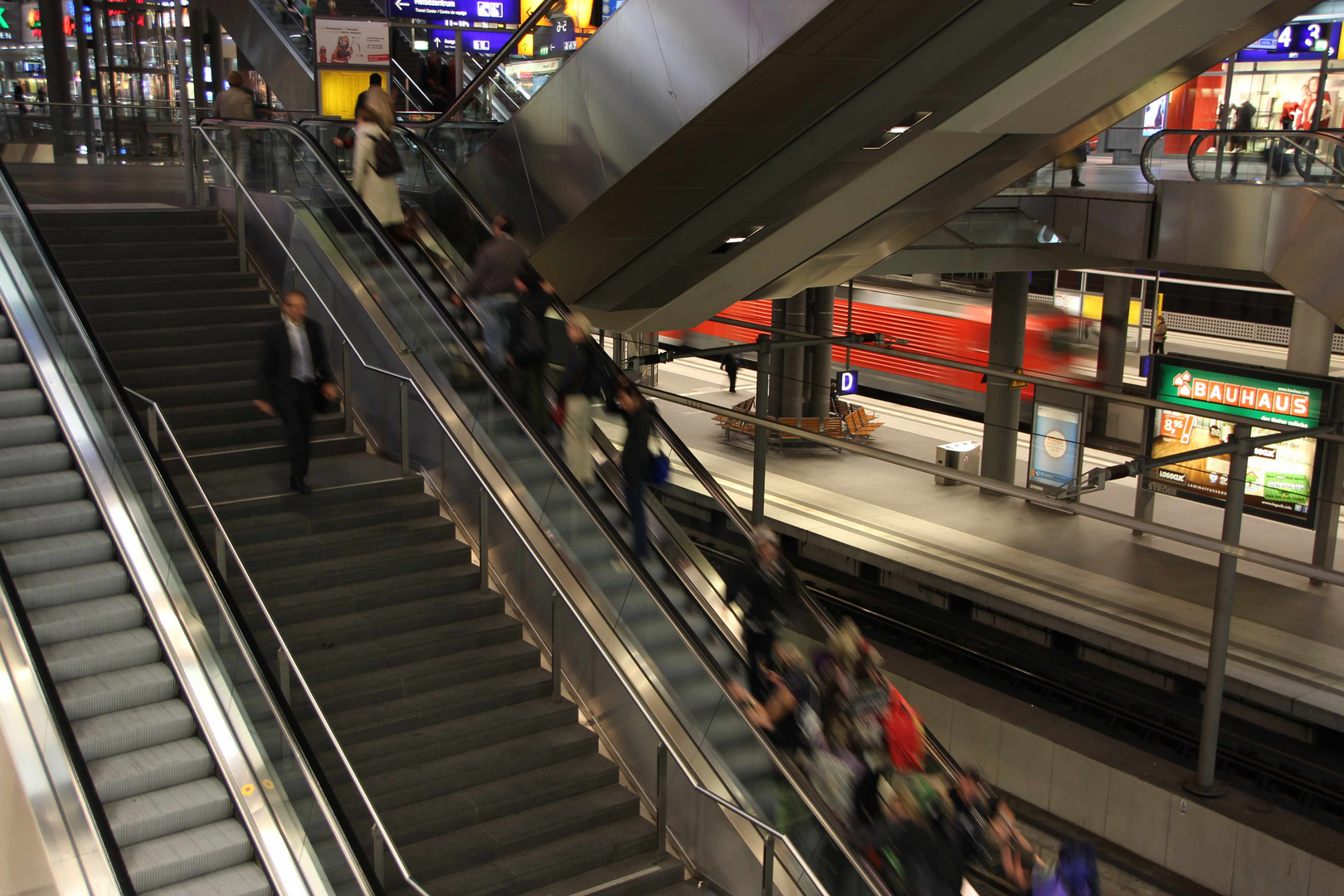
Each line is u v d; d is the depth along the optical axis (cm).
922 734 907
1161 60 1038
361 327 1041
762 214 1167
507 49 1230
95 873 628
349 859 610
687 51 964
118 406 806
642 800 784
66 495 838
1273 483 1622
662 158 1036
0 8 2123
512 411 893
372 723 758
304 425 902
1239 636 1466
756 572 916
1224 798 1194
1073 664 1502
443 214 1216
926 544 1816
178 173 1560
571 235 1147
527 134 1135
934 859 747
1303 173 1279
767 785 723
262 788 696
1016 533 1881
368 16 1648
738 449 2428
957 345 2444
